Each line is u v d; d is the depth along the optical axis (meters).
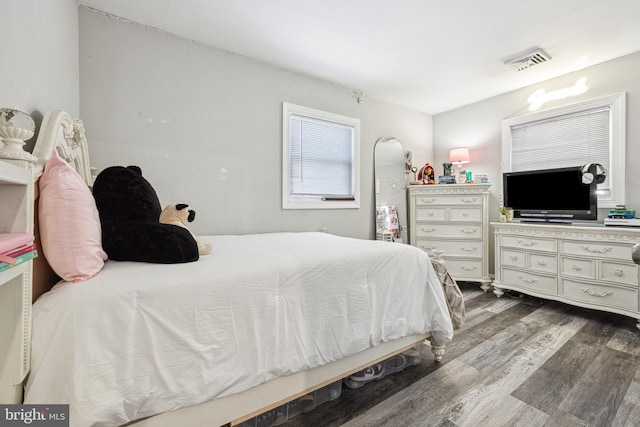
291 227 2.99
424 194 3.67
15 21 1.03
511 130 3.57
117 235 1.12
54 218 0.91
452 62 2.82
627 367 1.76
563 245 2.70
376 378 1.65
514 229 3.07
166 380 0.94
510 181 3.31
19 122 0.80
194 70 2.41
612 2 1.98
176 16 2.11
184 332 0.98
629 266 2.33
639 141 2.63
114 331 0.87
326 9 2.05
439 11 2.08
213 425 1.05
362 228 3.57
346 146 3.48
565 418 1.34
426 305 1.75
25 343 0.78
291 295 1.25
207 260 1.26
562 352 1.96
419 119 4.24
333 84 3.29
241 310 1.11
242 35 2.35
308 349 1.27
